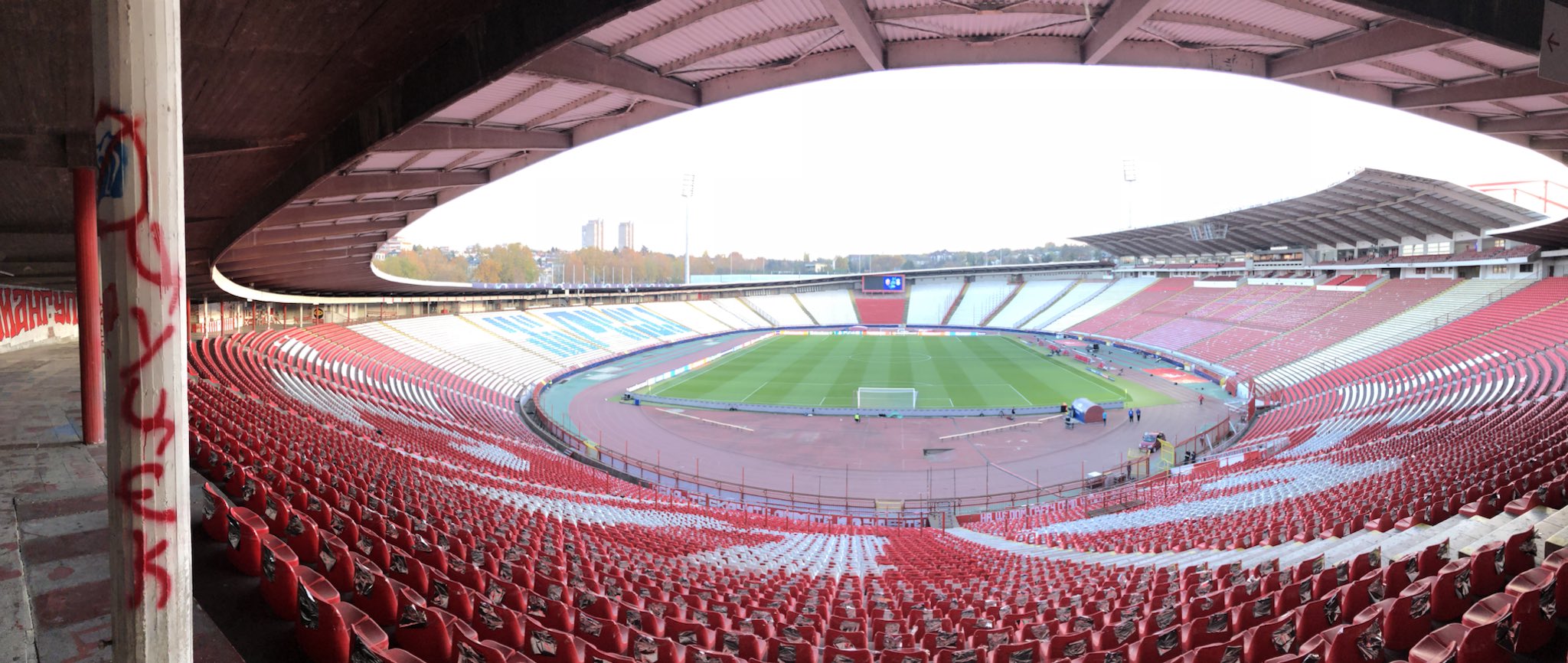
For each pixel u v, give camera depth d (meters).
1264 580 8.11
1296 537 12.41
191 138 11.55
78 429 13.12
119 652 3.15
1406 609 5.87
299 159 13.35
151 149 2.93
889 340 86.56
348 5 7.50
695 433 38.38
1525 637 5.18
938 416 42.00
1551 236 40.31
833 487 29.77
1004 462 32.81
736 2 9.70
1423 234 55.75
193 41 7.91
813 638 7.91
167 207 3.01
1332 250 67.19
